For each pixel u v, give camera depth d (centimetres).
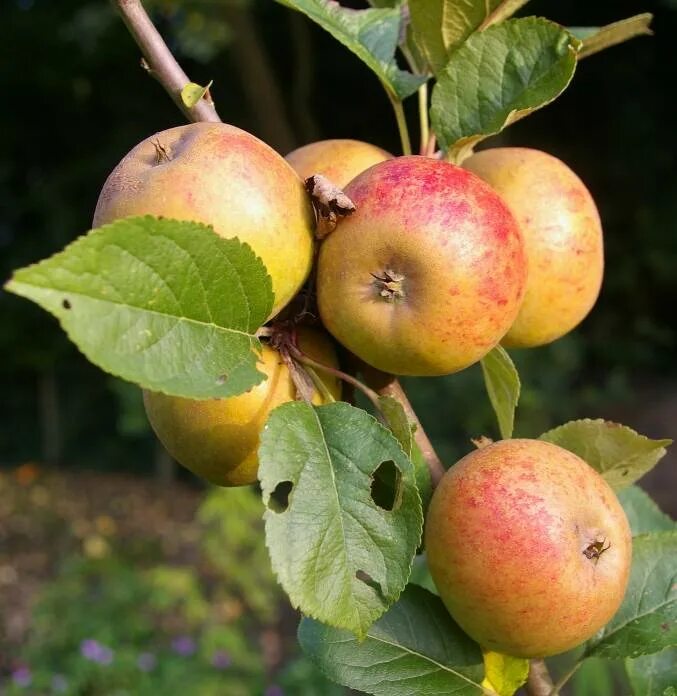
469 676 37
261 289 32
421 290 34
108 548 184
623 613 39
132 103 283
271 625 150
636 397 248
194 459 37
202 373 31
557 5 253
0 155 285
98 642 128
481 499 35
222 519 154
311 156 41
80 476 244
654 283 271
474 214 34
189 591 139
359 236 34
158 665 126
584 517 35
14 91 280
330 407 33
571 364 223
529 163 40
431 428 193
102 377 261
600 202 278
